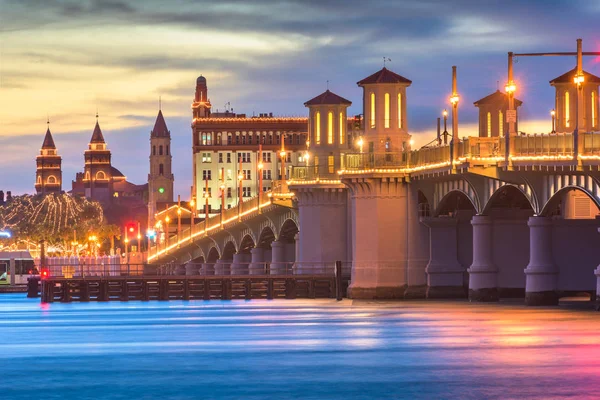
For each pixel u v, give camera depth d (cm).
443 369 7969
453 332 10469
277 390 7231
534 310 12769
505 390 7050
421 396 6931
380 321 11981
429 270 15400
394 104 15712
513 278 14350
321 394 7069
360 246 15738
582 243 13550
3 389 7444
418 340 9894
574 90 14175
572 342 9400
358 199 15750
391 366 8194
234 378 7738
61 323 13125
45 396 7169
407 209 15638
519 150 12675
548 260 13250
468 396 6888
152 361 8756
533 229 13200
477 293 14350
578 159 11988
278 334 10819
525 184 13150
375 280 15638
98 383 7631
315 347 9531
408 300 15375
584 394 6881
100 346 10019
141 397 7062
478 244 14225
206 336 10806
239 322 12544
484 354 8725
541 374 7625
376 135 15662
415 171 15162
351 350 9262
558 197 12988
